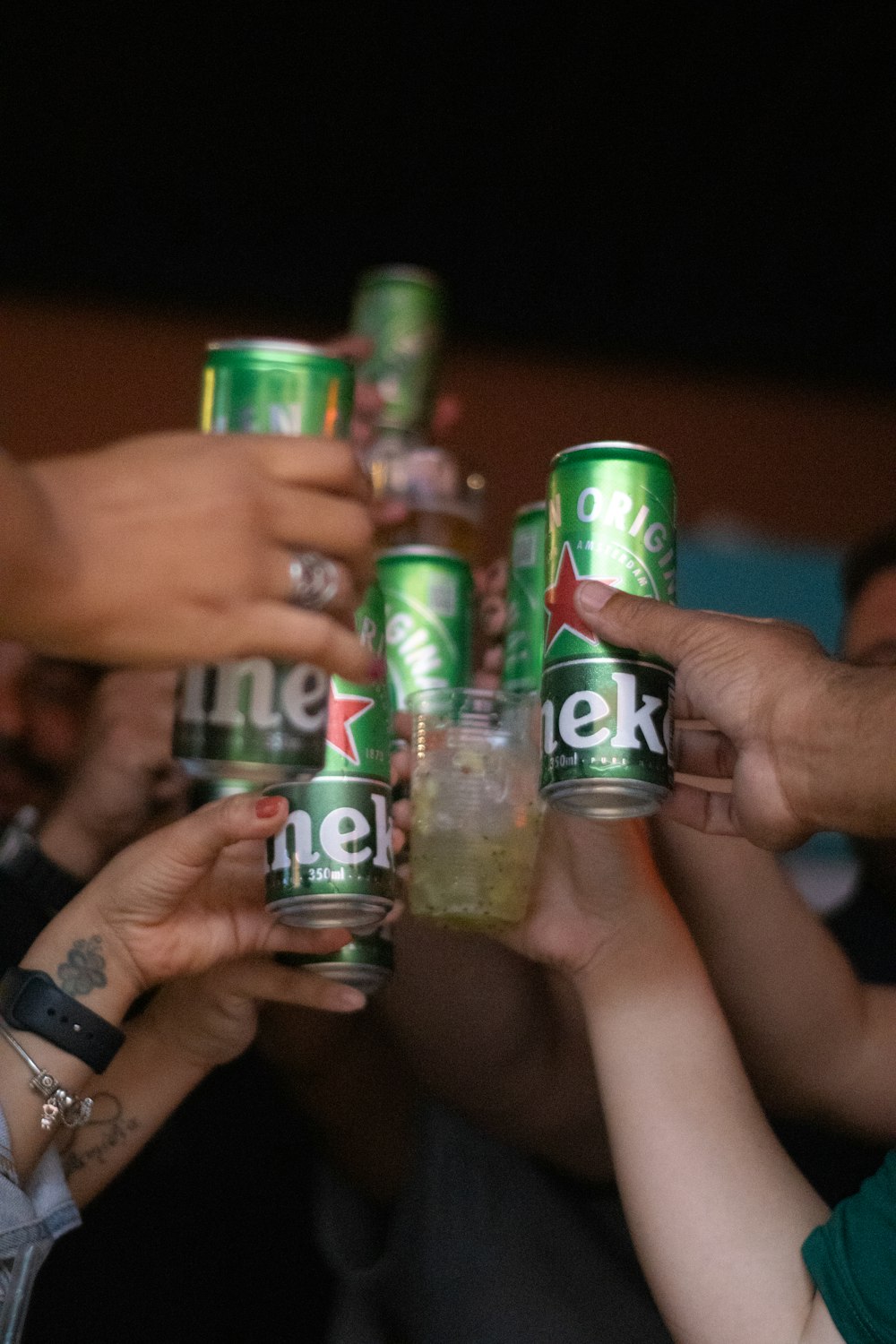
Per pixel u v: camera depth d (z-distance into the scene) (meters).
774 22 2.40
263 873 0.99
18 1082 0.96
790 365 3.28
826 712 0.86
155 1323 1.31
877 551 1.58
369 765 0.93
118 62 2.55
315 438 0.82
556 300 3.14
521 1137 1.19
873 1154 1.24
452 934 1.17
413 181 2.87
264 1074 1.47
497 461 3.20
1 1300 0.92
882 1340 0.89
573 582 0.91
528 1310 1.12
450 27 2.46
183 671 0.87
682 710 0.97
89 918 0.98
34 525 0.75
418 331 1.28
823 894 2.26
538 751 0.99
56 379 3.05
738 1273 0.93
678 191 2.85
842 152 2.70
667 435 3.28
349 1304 1.23
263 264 3.05
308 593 0.81
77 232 2.95
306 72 2.58
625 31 2.46
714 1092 0.98
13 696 1.49
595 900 1.02
